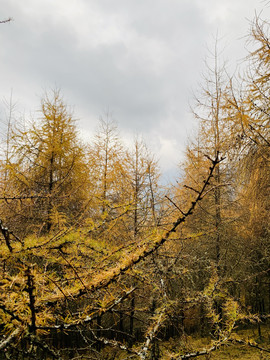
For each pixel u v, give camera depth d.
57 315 1.31
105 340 1.38
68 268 1.40
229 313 1.65
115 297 1.41
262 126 4.05
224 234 7.14
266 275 9.23
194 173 6.16
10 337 1.06
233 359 4.31
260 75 4.18
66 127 6.62
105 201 1.65
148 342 1.44
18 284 1.09
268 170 4.41
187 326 6.14
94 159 8.18
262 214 5.27
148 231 1.49
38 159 6.02
